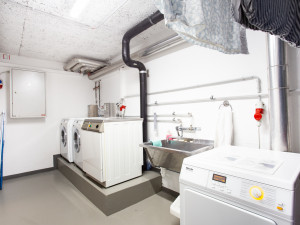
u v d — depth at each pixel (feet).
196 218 3.58
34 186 9.95
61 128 12.98
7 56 11.49
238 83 6.08
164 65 8.88
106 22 7.89
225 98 6.40
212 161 3.74
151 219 6.61
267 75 4.91
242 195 2.95
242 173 3.06
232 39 3.69
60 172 12.38
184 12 2.71
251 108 5.75
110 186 7.68
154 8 6.91
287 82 4.63
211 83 6.79
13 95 10.91
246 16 2.68
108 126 7.79
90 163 8.41
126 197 7.48
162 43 8.10
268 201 2.68
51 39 9.50
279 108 4.66
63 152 12.48
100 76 14.57
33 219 6.77
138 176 8.80
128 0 6.37
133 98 11.13
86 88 15.19
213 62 6.81
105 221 6.53
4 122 11.18
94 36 9.29
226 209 3.09
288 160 3.71
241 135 6.00
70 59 13.04
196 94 7.45
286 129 4.61
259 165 3.39
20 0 6.15
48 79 13.07
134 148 8.71
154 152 7.16
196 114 7.45
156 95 9.35
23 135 11.92
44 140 12.80
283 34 3.02
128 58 8.65
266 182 2.78
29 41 9.68
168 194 8.61
